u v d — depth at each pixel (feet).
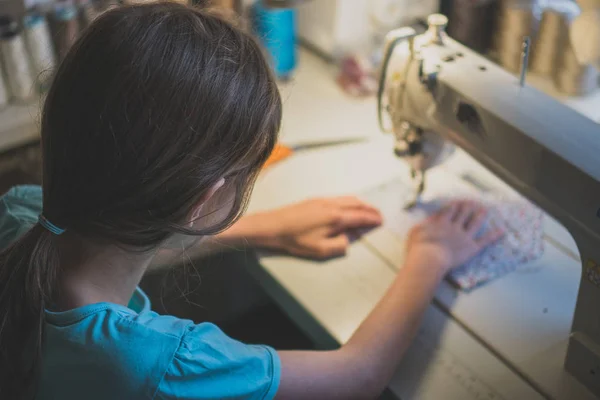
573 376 3.16
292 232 3.91
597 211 2.71
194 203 2.30
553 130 2.94
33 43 5.29
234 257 4.25
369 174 4.56
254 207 4.27
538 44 4.96
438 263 3.60
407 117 3.74
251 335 5.22
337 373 2.86
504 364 3.25
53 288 2.37
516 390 3.12
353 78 5.73
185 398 2.36
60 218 2.27
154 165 2.14
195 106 2.12
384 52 3.68
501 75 3.36
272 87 2.37
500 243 3.90
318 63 6.21
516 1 4.91
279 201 4.32
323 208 4.03
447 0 5.26
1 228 3.04
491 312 3.51
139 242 2.35
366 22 6.15
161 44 2.09
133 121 2.08
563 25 4.73
